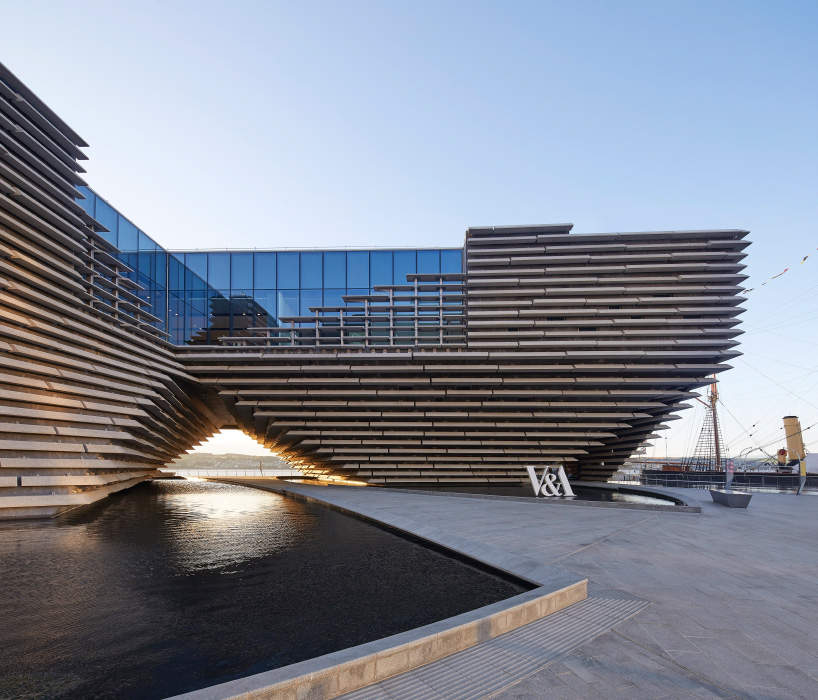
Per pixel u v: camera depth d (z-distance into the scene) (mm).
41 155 19094
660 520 17406
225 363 29688
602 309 28422
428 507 20531
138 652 6770
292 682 4562
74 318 20969
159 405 26812
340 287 33281
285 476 45094
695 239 28469
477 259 28984
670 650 6207
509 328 28938
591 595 8273
